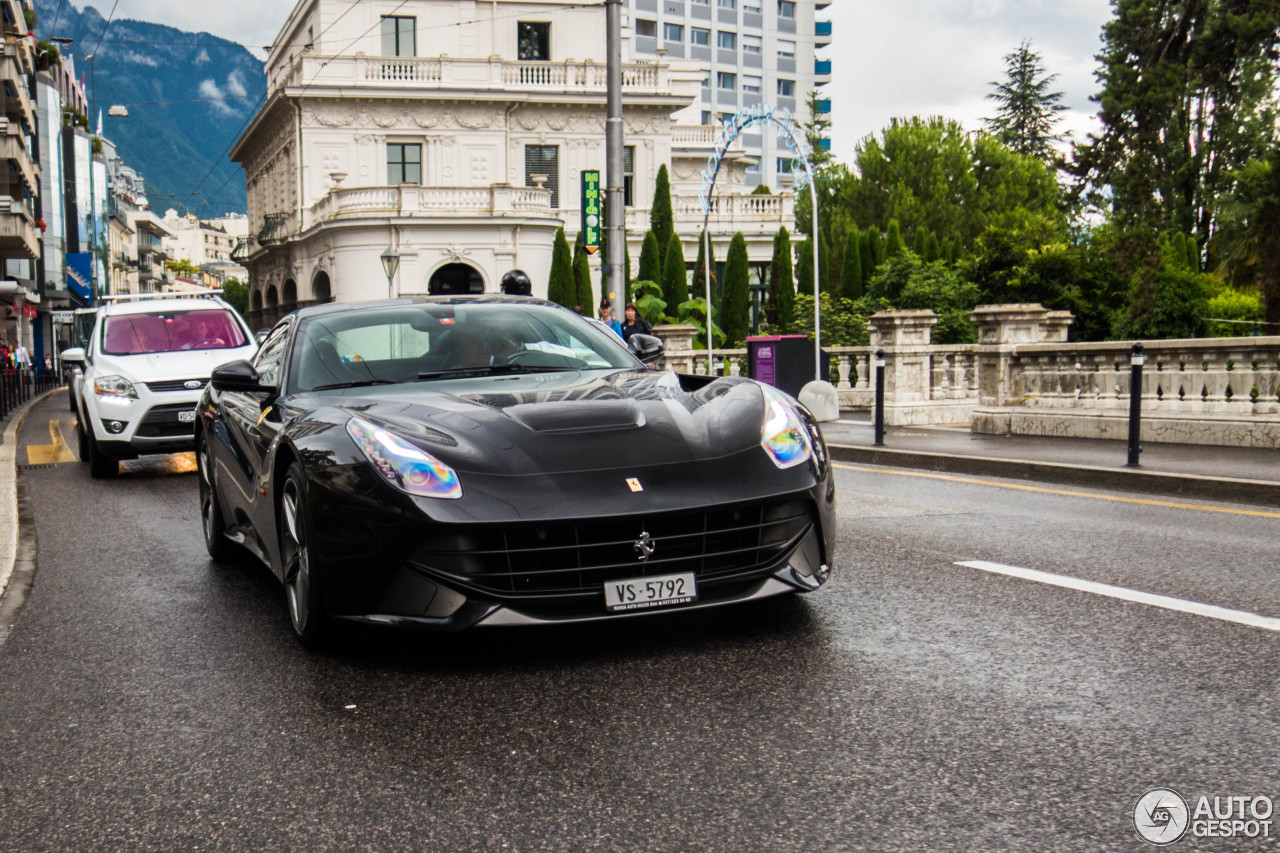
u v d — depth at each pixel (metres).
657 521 3.63
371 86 35.97
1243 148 47.34
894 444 11.20
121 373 10.80
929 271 27.44
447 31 37.75
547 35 38.94
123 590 5.55
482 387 4.50
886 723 3.15
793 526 3.93
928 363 14.75
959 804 2.60
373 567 3.70
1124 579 4.96
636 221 38.91
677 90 43.50
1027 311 12.46
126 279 115.56
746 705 3.35
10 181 37.47
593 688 3.58
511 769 2.92
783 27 83.81
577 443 3.82
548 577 3.62
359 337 5.09
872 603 4.57
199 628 4.68
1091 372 11.65
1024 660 3.73
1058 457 9.54
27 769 3.11
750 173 81.94
